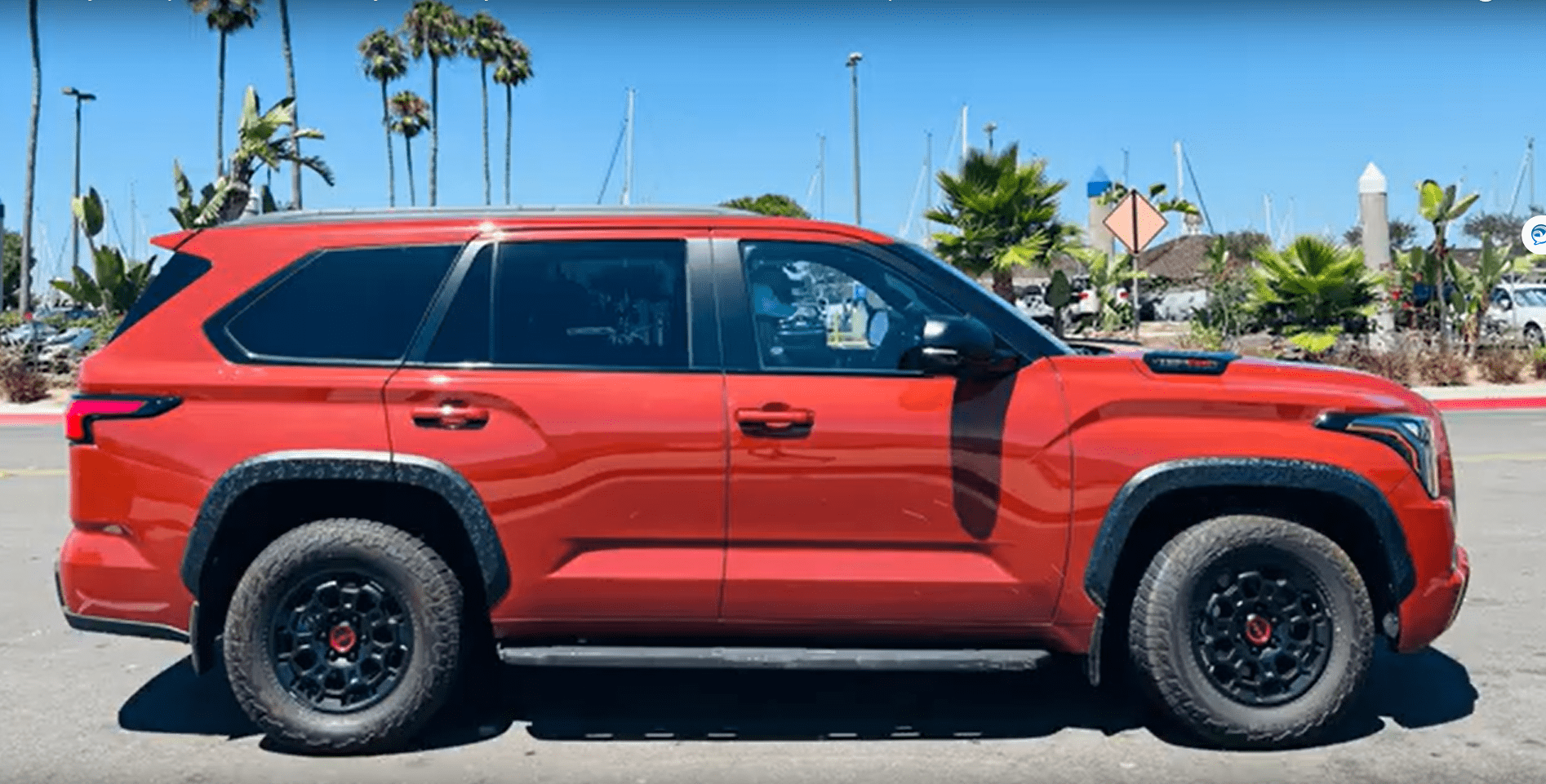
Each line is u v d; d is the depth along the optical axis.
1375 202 24.19
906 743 4.67
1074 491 4.36
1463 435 14.63
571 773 4.38
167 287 4.64
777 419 4.34
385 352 4.49
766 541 4.39
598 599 4.41
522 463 4.37
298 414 4.41
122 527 4.46
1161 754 4.52
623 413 4.37
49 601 7.06
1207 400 4.41
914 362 4.43
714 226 4.63
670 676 5.54
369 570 4.44
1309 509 4.62
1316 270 20.42
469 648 4.64
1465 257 36.50
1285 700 4.46
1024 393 4.40
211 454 4.40
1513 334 21.94
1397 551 4.42
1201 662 4.43
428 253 4.61
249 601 4.42
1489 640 6.02
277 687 4.46
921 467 4.35
